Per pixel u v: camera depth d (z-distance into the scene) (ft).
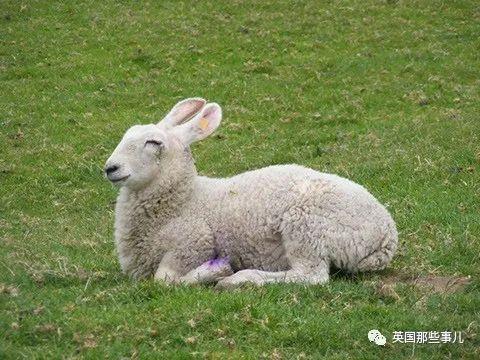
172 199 61.41
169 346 49.52
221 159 106.52
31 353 47.70
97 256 71.31
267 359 48.24
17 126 120.78
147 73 139.74
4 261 66.39
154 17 161.89
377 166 92.27
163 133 61.72
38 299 55.83
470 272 63.21
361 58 141.69
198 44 149.28
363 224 60.18
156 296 55.67
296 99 127.03
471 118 110.42
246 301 53.62
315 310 53.93
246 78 136.26
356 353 49.65
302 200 59.93
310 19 158.81
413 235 71.41
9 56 146.72
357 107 122.42
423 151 95.66
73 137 117.39
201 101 66.90
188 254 60.70
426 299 56.39
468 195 81.20
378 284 58.39
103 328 50.90
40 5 167.53
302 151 106.22
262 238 60.64
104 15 163.22
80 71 140.77
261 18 159.53
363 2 166.30
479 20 156.15
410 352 49.98
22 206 95.86
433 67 136.87
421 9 162.20
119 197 63.10
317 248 59.36
